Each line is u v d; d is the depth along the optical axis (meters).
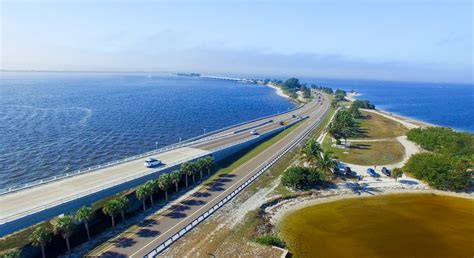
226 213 77.56
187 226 69.62
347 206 86.25
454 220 80.31
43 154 122.38
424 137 137.50
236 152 123.81
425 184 99.69
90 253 60.06
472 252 67.38
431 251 67.50
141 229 68.56
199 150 113.94
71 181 81.06
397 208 85.62
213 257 60.41
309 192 92.06
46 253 60.09
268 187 94.06
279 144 136.75
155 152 110.06
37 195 71.94
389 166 113.56
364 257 64.81
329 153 100.06
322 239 70.69
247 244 65.31
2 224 58.56
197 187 91.62
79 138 145.50
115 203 68.19
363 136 155.12
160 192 86.00
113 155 124.69
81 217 62.59
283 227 75.31
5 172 104.38
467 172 97.56
